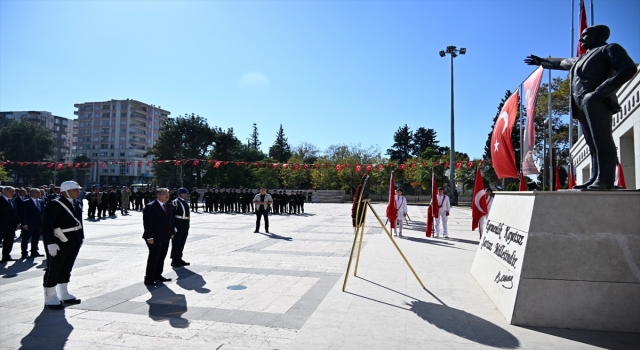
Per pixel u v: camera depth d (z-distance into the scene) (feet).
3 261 31.94
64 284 19.97
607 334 14.93
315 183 186.80
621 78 16.19
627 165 34.50
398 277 25.44
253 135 330.34
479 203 44.50
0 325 16.75
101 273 26.81
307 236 47.93
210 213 94.38
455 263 30.22
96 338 15.28
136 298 20.81
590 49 18.54
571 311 15.61
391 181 46.03
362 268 28.40
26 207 33.45
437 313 17.93
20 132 210.38
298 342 14.66
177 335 15.58
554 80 111.24
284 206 99.30
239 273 26.94
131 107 303.68
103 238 44.86
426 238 46.55
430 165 144.56
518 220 18.33
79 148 311.47
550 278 16.02
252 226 61.05
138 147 310.45
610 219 16.02
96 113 307.37
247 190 97.09
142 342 14.89
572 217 16.37
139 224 62.90
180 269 28.30
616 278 15.49
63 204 19.80
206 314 18.21
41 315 18.06
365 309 18.66
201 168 180.55
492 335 15.07
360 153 188.03
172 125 170.91
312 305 19.60
